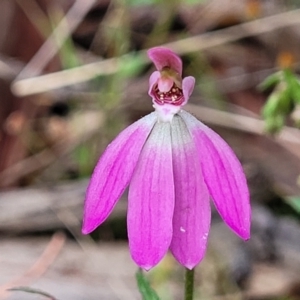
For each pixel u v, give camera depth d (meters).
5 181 0.22
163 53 0.15
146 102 0.23
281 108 0.18
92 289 0.19
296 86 0.17
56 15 0.24
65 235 0.21
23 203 0.21
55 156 0.23
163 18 0.24
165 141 0.15
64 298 0.19
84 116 0.23
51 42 0.24
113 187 0.15
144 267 0.15
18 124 0.23
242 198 0.15
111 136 0.23
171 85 0.15
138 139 0.15
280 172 0.21
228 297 0.19
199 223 0.15
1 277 0.19
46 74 0.24
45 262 0.20
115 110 0.23
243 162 0.21
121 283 0.19
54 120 0.23
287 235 0.20
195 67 0.24
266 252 0.20
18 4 0.24
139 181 0.15
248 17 0.25
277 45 0.25
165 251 0.15
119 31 0.24
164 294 0.19
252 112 0.23
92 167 0.22
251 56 0.25
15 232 0.20
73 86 0.24
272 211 0.21
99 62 0.23
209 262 0.20
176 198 0.15
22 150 0.23
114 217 0.20
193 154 0.15
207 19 0.26
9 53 0.24
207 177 0.15
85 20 0.26
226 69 0.25
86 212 0.15
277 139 0.21
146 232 0.15
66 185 0.21
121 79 0.23
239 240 0.20
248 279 0.19
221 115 0.22
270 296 0.19
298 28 0.24
